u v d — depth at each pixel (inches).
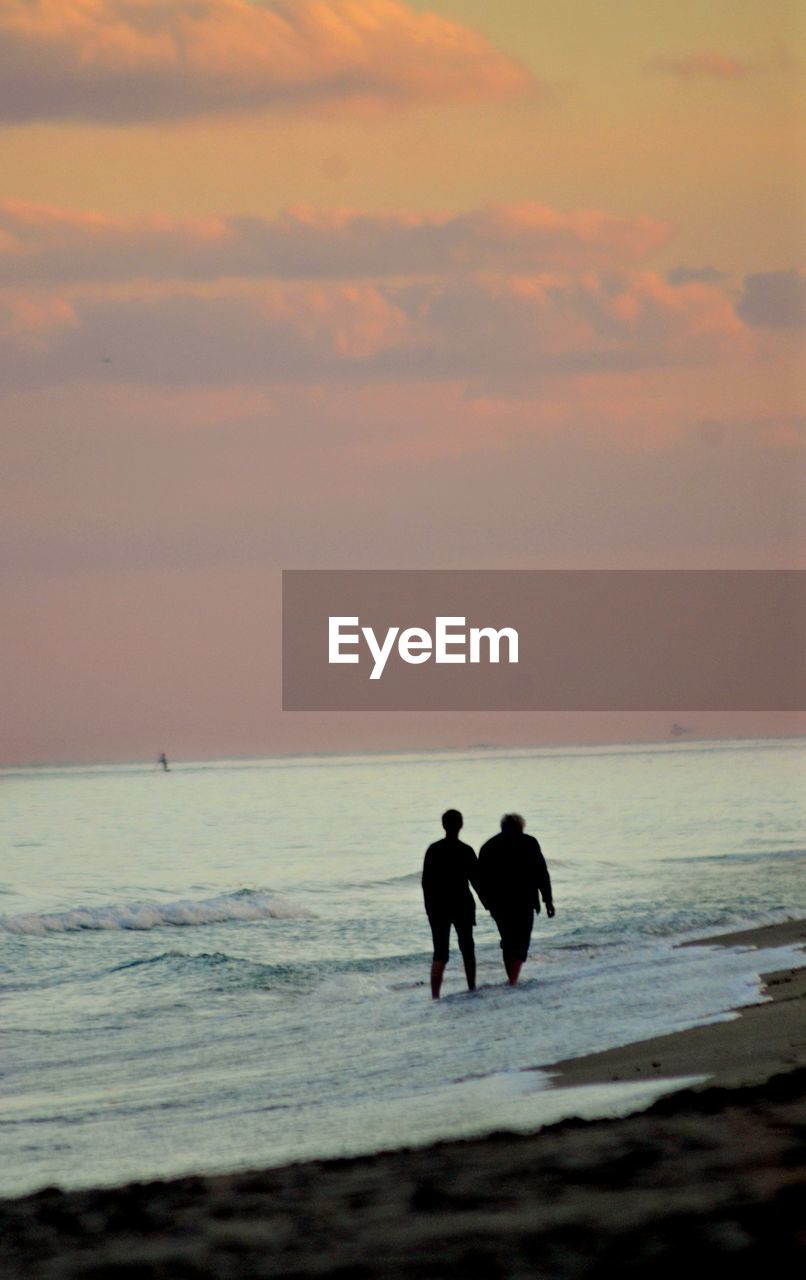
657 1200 197.9
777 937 661.3
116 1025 544.1
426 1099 340.5
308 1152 289.4
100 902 1245.7
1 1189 276.1
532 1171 226.4
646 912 852.0
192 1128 335.9
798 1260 164.2
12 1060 470.9
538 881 563.8
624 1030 418.0
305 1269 179.5
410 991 582.6
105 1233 210.8
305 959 732.0
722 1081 314.0
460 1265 175.0
